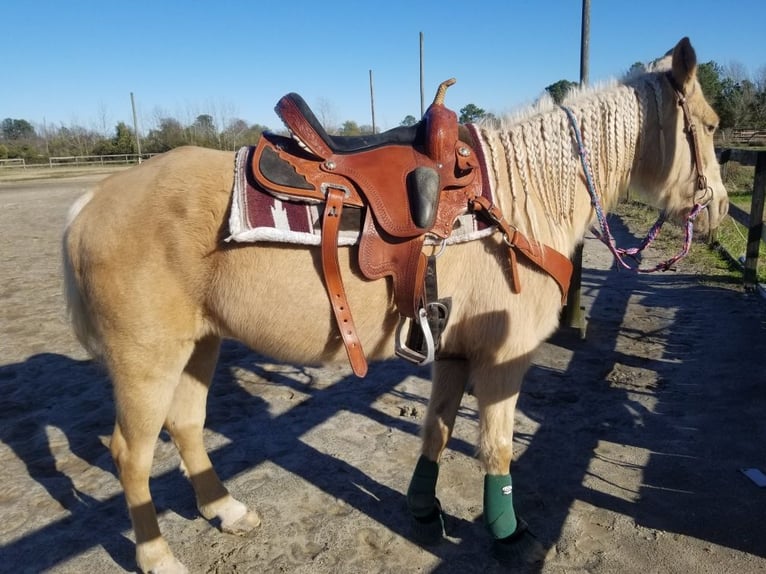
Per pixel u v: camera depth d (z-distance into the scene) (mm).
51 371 4176
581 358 4207
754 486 2635
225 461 2994
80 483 2814
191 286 1984
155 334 1990
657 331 4695
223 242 1907
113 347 2023
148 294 1956
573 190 2238
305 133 1948
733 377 3752
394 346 2131
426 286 1955
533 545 2221
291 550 2330
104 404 3660
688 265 6750
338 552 2311
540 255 2070
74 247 2049
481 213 2023
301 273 1921
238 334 2057
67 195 17719
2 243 9469
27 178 26453
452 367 2314
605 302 5527
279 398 3732
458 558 2268
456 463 2922
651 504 2539
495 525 2188
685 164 2383
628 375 3893
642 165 2414
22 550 2355
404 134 2086
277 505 2619
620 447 3014
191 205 1931
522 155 2146
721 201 2484
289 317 1965
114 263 1959
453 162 2002
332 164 1945
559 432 3180
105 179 2215
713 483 2668
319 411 3545
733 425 3172
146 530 2148
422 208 1890
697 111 2352
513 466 2863
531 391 3684
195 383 2418
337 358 2113
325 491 2719
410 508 2355
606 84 2379
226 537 2416
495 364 2137
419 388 3859
